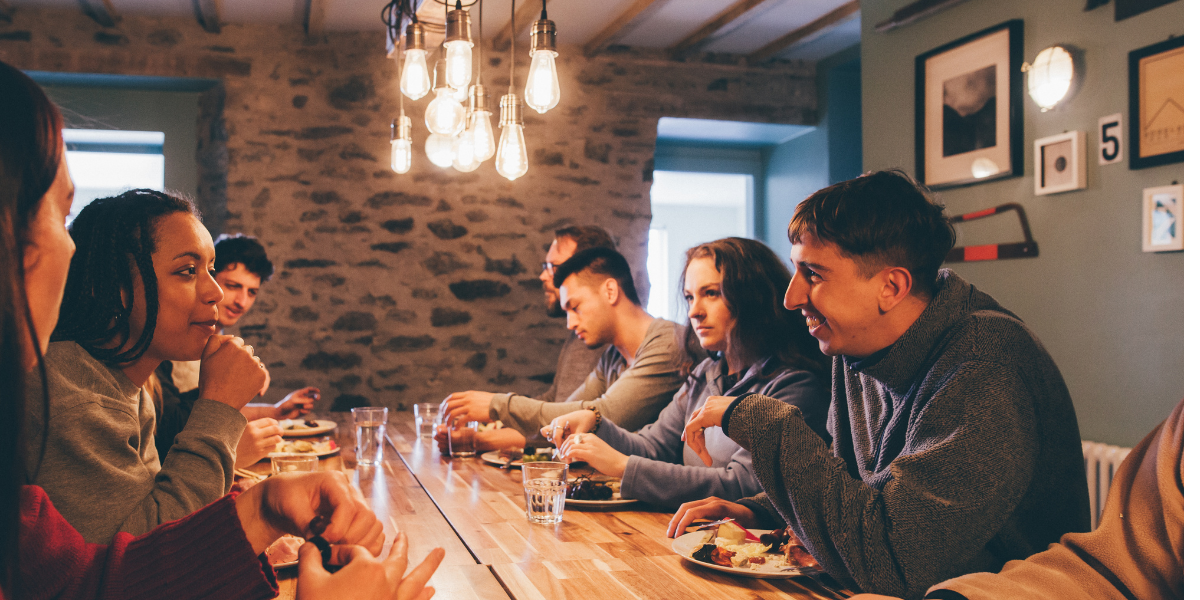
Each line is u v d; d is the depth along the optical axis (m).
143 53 4.26
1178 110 2.40
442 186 4.66
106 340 1.14
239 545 0.81
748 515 1.44
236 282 2.59
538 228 4.79
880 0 3.65
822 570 1.18
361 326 4.54
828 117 5.10
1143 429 2.54
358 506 0.82
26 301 0.55
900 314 1.20
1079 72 2.73
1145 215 2.49
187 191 4.60
